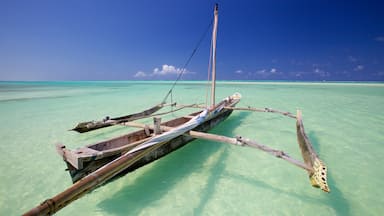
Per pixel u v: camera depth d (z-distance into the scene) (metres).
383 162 3.99
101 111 9.58
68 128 6.63
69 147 4.93
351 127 6.53
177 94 18.97
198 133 3.61
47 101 13.36
